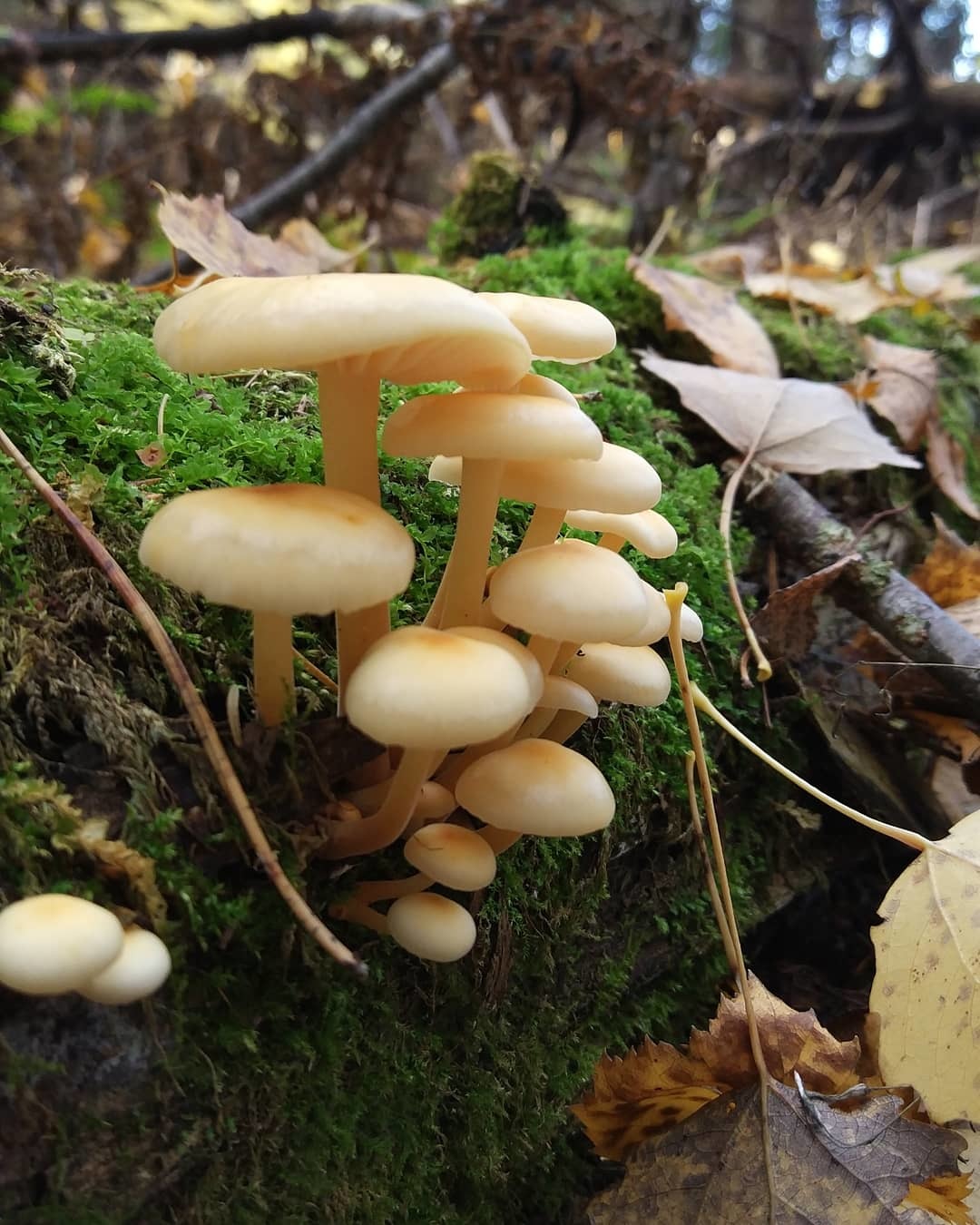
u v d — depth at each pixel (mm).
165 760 128
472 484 141
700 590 230
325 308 101
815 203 733
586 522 163
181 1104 126
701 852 211
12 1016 113
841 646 265
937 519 282
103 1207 122
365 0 726
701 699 199
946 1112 170
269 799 130
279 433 191
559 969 188
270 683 130
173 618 144
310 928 115
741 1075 176
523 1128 179
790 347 348
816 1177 164
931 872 186
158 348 113
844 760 233
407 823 136
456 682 110
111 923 103
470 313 108
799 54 715
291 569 103
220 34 548
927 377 342
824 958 248
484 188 409
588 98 468
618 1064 177
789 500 267
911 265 481
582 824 130
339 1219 145
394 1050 154
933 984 178
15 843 115
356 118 500
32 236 578
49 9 609
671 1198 167
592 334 146
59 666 129
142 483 165
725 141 746
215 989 129
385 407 219
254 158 552
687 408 285
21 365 167
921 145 736
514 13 464
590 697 146
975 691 230
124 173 536
